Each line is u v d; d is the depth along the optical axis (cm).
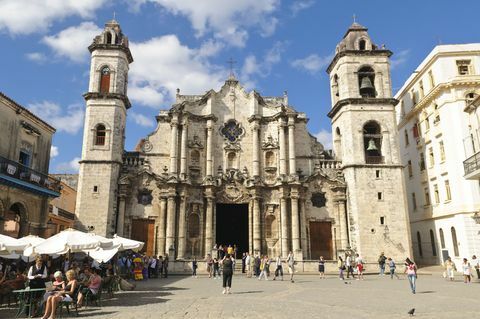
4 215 3067
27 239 2081
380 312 1584
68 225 5416
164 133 4622
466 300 1947
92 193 4116
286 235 4284
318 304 1802
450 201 4250
